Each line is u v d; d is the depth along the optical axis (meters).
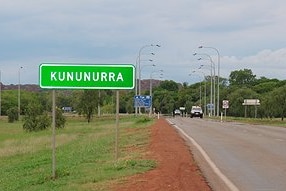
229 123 56.47
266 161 18.00
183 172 14.42
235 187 12.57
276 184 13.06
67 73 14.30
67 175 14.59
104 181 12.93
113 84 14.56
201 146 23.75
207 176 14.21
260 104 84.06
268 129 41.78
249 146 24.05
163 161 16.44
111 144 25.91
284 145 24.73
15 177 17.23
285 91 70.94
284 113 71.31
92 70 14.46
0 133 52.09
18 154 28.47
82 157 20.06
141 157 17.44
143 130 37.75
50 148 30.03
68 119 83.06
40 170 17.73
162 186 12.03
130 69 14.64
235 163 17.34
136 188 11.84
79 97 74.75
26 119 54.88
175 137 29.25
